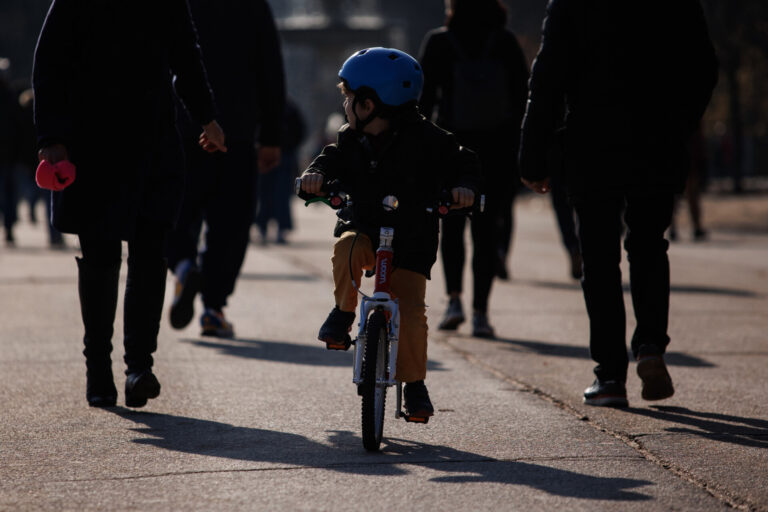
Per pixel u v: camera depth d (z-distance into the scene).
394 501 11.91
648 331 16.75
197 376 19.02
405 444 14.45
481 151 23.52
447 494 12.18
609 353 16.92
